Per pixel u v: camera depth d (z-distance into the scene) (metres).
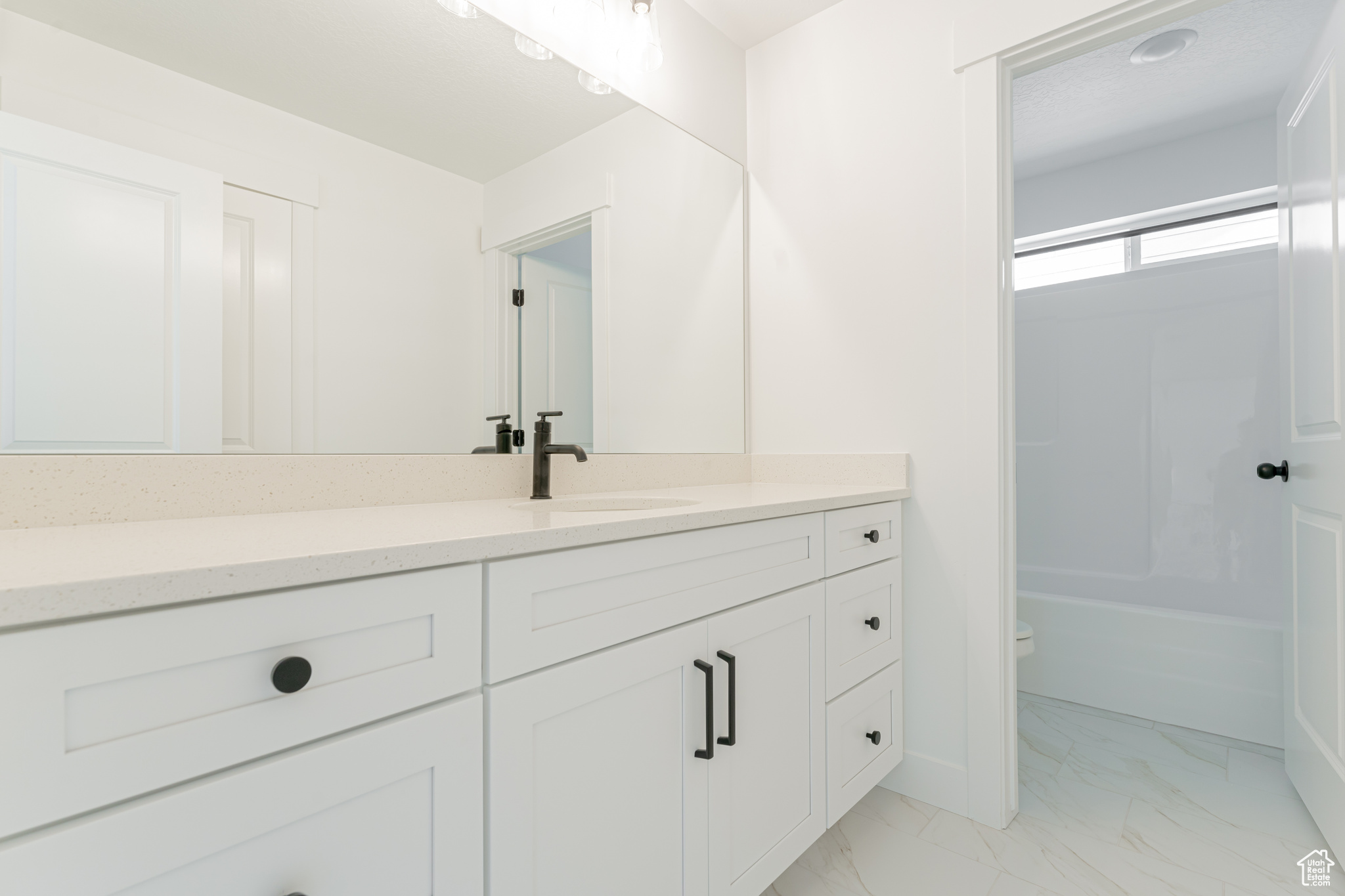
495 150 1.37
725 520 1.05
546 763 0.78
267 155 1.04
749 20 1.91
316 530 0.78
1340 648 1.34
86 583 0.46
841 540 1.39
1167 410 2.61
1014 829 1.51
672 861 0.96
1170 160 2.65
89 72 0.86
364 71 1.16
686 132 1.82
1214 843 1.44
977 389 1.54
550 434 1.34
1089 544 2.77
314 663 0.59
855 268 1.78
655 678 0.94
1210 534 2.50
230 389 0.98
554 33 1.48
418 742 0.66
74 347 0.84
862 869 1.37
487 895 0.72
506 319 1.39
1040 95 2.31
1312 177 1.47
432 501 1.23
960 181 1.59
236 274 1.00
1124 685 2.21
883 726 1.54
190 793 0.51
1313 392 1.47
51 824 0.45
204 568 0.52
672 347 1.77
